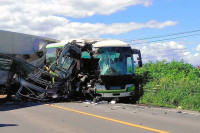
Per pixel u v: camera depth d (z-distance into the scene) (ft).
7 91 46.01
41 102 43.34
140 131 21.17
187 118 27.84
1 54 43.80
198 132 21.09
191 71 52.19
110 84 46.14
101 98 46.11
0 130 21.68
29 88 44.65
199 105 36.73
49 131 21.18
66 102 44.42
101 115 28.94
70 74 48.37
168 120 26.37
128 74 47.80
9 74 44.60
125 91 46.50
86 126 23.07
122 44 50.44
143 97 46.62
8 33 46.62
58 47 61.62
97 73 47.85
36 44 50.21
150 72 54.44
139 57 52.01
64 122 24.89
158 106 40.60
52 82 46.70
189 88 40.78
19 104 39.75
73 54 48.37
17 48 47.55
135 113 30.83
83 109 33.88
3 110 33.55
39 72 46.78
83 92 48.93
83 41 55.16
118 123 24.43
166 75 51.44
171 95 41.73
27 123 24.49
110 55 48.47
